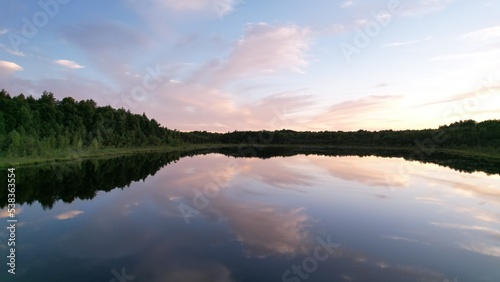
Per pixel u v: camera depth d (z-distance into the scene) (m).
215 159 61.31
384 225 18.03
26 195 25.59
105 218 19.31
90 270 12.22
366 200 24.22
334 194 26.42
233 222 18.47
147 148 89.00
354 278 11.54
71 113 82.12
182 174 38.44
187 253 13.91
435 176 35.97
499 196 25.55
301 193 26.83
